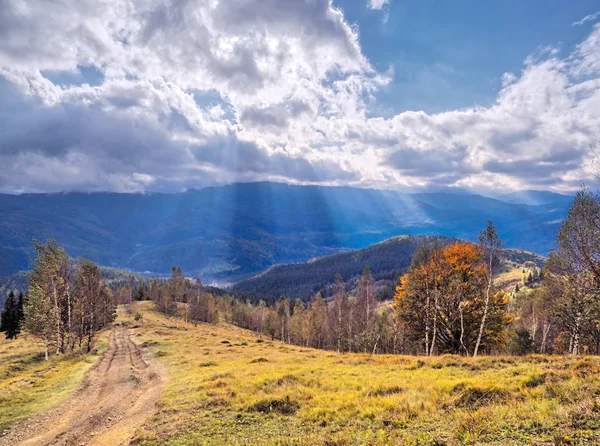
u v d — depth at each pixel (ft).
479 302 107.14
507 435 29.99
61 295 151.12
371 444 32.53
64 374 99.86
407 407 41.47
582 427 28.68
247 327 437.17
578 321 94.07
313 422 42.75
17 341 193.26
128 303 442.50
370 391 52.16
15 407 66.85
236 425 44.91
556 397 36.81
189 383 75.05
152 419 52.34
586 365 49.14
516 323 178.60
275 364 93.91
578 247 75.66
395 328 187.11
